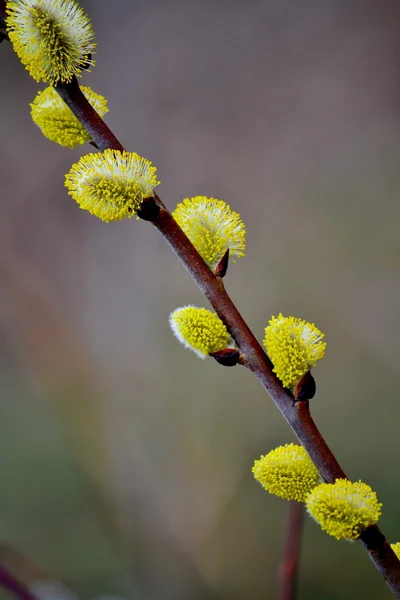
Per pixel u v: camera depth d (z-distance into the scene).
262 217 2.17
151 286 2.13
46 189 2.24
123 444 1.90
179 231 0.77
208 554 1.71
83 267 2.18
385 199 2.10
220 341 0.76
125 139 2.30
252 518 1.74
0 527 1.70
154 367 2.03
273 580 1.66
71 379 2.05
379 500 1.74
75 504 1.80
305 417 0.76
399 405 1.86
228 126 2.28
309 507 0.75
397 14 2.22
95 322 2.14
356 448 1.85
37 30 0.76
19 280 2.17
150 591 1.65
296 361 0.75
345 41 2.26
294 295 2.06
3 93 2.29
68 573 1.67
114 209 0.77
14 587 0.92
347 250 2.08
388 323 1.99
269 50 2.30
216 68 2.30
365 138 2.18
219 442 1.88
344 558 1.61
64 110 0.79
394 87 2.21
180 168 2.27
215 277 0.77
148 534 1.74
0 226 2.22
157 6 2.32
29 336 2.09
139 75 2.31
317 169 2.20
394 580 0.74
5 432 1.93
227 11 2.31
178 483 1.82
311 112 2.26
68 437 1.92
